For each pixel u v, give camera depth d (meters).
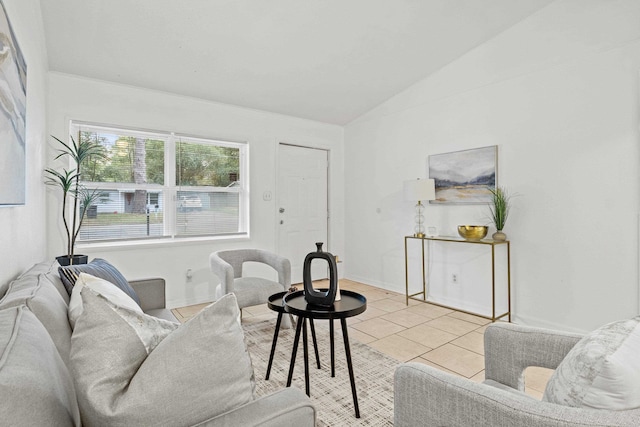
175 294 3.72
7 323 0.87
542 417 0.77
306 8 2.72
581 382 0.84
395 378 1.09
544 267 3.03
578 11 2.80
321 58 3.38
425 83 3.95
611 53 2.64
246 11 2.67
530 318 3.12
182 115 3.77
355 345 2.73
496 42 3.30
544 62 3.00
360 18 2.90
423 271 4.00
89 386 0.77
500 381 1.31
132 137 3.57
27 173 1.90
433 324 3.21
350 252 5.09
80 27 2.61
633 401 0.77
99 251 3.29
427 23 3.05
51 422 0.69
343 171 5.18
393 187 4.39
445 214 3.80
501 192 3.28
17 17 1.55
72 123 3.24
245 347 0.94
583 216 2.80
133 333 0.86
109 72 3.19
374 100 4.39
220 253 3.22
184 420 0.81
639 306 2.54
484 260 3.47
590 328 2.77
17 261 1.66
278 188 4.51
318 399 1.96
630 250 2.58
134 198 3.57
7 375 0.65
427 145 3.96
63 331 1.12
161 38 2.84
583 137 2.79
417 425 1.02
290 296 2.11
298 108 4.38
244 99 4.00
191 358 0.83
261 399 0.93
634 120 2.54
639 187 2.53
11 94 1.35
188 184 3.89
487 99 3.40
